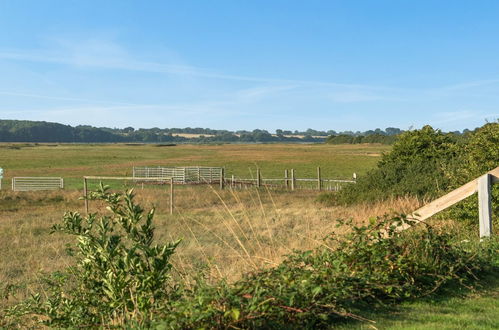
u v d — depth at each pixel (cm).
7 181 5222
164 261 491
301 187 3888
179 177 4266
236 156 11031
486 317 512
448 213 1113
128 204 502
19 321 629
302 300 504
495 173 832
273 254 767
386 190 2064
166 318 446
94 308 532
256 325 464
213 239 1448
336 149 15150
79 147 17800
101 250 494
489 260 722
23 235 1759
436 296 599
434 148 2189
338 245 759
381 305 560
